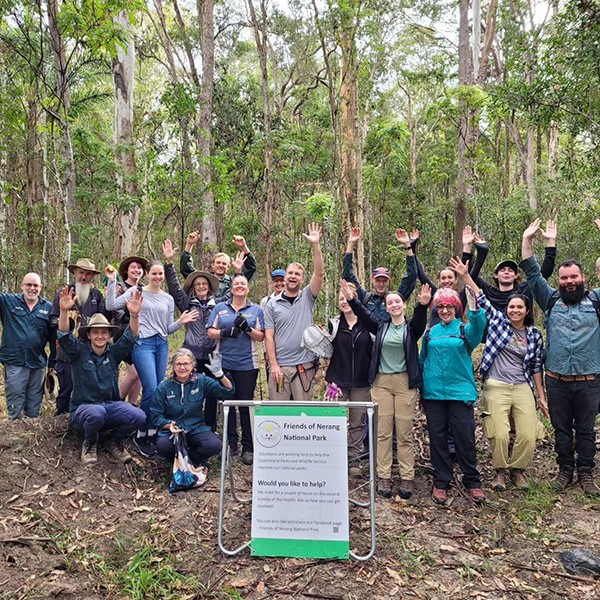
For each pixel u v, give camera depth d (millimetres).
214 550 3781
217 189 10867
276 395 5004
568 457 4770
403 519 4227
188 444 4828
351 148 10281
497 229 14023
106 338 4754
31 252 10945
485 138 20500
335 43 8820
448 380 4480
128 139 11594
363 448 5082
